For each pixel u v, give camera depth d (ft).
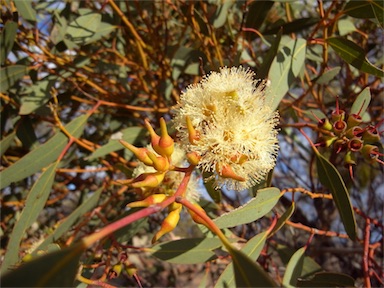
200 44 0.78
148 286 1.12
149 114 0.93
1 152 0.71
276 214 0.53
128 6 0.76
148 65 0.86
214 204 0.62
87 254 0.85
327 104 0.89
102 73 0.83
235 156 0.41
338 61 1.01
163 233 0.36
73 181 0.93
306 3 0.95
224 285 0.43
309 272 0.61
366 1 0.57
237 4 0.77
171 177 0.51
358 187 1.07
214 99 0.44
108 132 0.89
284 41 0.70
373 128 0.50
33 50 0.77
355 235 0.53
